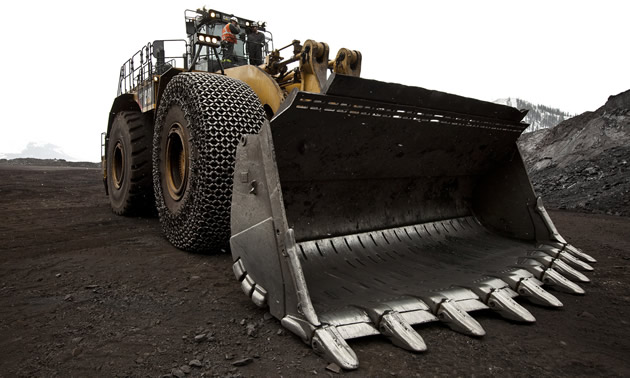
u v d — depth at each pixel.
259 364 1.88
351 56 4.04
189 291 2.87
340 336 1.97
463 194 4.04
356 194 3.23
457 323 2.21
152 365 1.87
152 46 5.25
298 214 2.93
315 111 2.37
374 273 2.85
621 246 4.48
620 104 12.21
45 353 1.98
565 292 2.83
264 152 2.27
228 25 4.74
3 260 3.74
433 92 2.75
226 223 3.51
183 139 3.79
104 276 3.23
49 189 11.39
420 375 1.80
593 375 1.81
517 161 3.77
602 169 10.22
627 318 2.44
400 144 3.05
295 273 2.09
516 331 2.26
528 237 3.69
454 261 3.18
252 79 4.32
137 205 6.09
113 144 6.64
